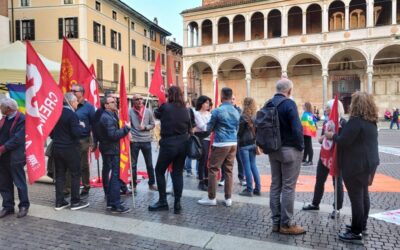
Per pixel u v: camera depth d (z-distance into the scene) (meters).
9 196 6.39
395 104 40.47
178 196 6.48
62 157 6.55
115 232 5.51
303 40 40.84
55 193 7.44
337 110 5.88
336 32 39.41
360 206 4.99
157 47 54.66
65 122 6.50
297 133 5.20
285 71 41.88
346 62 42.03
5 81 10.68
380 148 17.00
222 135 6.71
